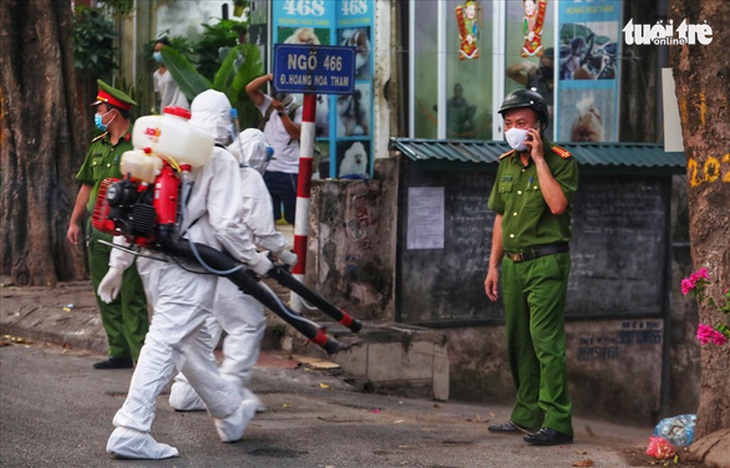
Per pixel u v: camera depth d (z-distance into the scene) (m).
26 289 26.91
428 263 23.94
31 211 27.78
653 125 31.31
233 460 13.12
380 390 21.45
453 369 24.27
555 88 31.22
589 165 25.50
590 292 26.09
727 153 13.59
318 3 31.58
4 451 13.06
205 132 12.95
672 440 15.78
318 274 23.12
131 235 12.78
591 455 14.09
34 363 19.72
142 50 43.75
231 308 15.45
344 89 21.56
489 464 13.45
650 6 31.22
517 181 15.46
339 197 23.27
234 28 41.72
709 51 13.66
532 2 30.98
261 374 19.80
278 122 24.62
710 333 13.17
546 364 15.18
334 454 13.70
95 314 22.91
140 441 12.86
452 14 30.88
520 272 15.47
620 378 26.38
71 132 28.53
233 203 13.06
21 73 28.14
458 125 31.11
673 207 27.09
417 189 23.75
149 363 12.94
